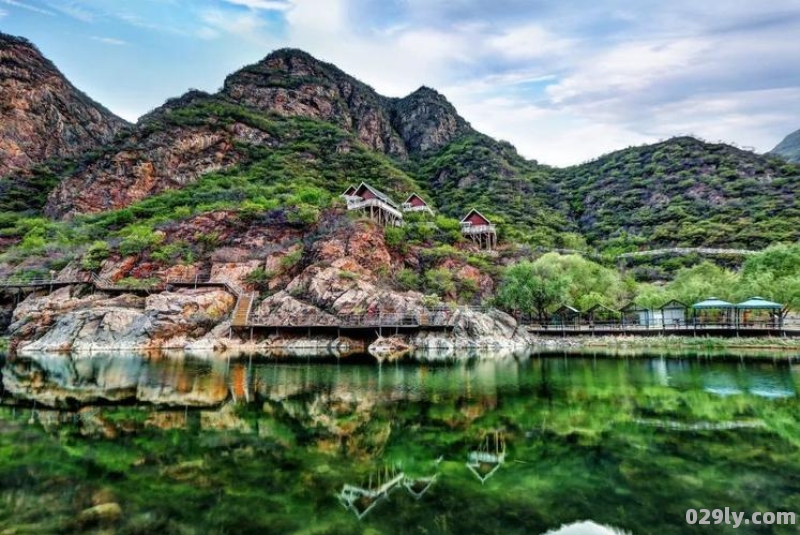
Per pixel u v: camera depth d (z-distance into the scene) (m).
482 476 12.15
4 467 12.55
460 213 107.38
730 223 89.31
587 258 82.75
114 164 99.25
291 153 118.50
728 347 43.91
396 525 9.29
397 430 16.80
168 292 57.91
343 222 67.75
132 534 8.74
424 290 64.50
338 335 53.91
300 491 11.06
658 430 16.39
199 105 127.00
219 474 12.16
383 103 199.88
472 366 36.00
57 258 67.19
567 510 10.05
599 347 49.12
